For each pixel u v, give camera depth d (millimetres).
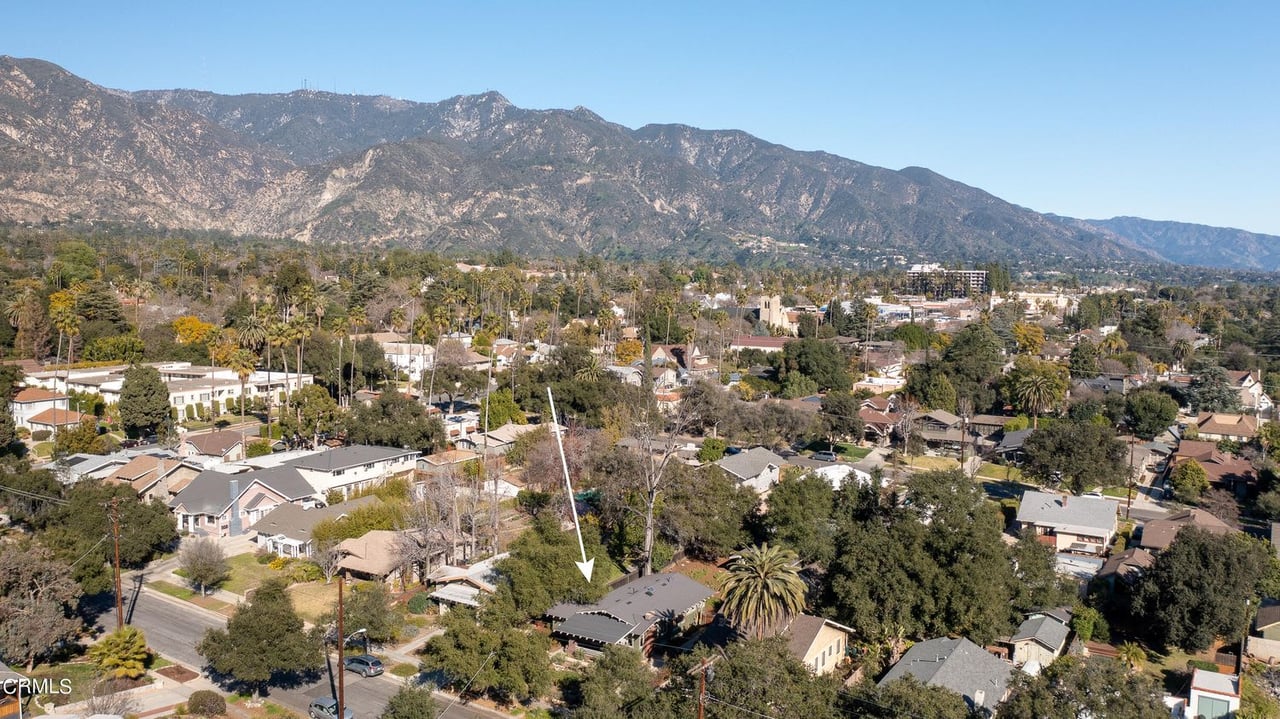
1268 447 108812
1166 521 78812
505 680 46594
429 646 54312
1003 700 46906
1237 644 59500
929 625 56438
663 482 72562
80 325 141000
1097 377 153750
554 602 57000
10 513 69312
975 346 148375
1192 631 56688
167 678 49531
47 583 50969
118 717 41375
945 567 57094
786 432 113750
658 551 69688
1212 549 58562
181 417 115750
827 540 67438
